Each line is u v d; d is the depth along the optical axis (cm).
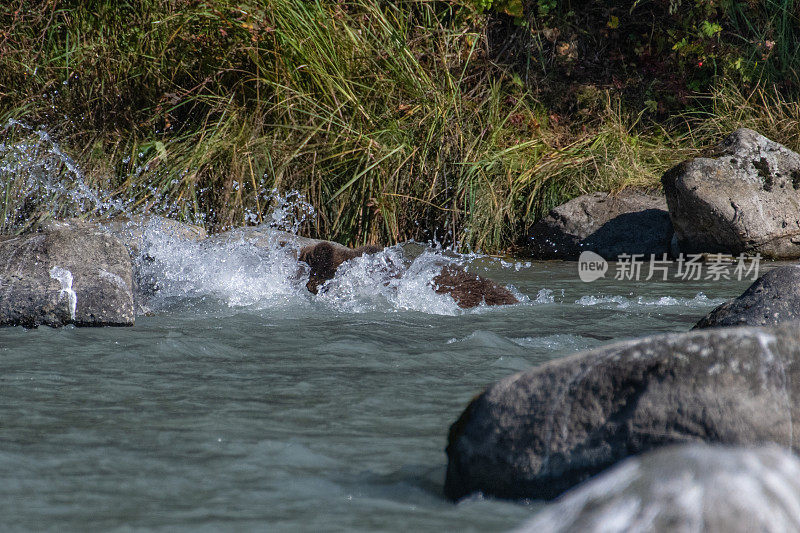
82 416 1295
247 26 3991
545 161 4678
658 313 2411
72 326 2144
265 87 4150
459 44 5034
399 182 4109
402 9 4794
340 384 1523
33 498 938
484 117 4691
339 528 842
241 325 2162
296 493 961
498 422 978
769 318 1808
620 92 5669
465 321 2247
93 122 4075
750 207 3975
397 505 925
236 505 917
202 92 4212
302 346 1886
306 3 4300
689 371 936
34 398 1406
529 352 1831
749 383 918
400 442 1168
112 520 866
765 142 4225
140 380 1550
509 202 4356
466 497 973
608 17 6031
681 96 5603
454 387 1502
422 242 4031
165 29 4216
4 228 3653
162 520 865
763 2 5812
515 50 5666
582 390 963
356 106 4109
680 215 4081
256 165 3881
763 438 890
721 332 966
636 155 4875
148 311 2370
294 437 1186
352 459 1093
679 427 911
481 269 3650
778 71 5597
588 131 5247
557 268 3725
